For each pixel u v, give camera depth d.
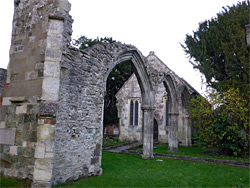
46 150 5.05
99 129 7.59
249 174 8.54
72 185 5.88
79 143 6.59
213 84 14.99
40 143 5.06
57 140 5.70
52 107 5.20
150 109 11.66
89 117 7.10
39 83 5.47
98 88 7.61
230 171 9.02
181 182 7.16
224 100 13.04
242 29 13.93
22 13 6.34
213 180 7.54
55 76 5.39
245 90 12.31
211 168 9.53
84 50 6.93
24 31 6.15
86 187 5.85
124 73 25.95
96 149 7.41
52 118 5.20
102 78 7.86
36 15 6.04
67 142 6.09
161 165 9.85
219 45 15.96
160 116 21.06
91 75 7.25
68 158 6.11
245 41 13.88
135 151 14.21
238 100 12.27
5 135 5.82
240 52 13.36
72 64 6.39
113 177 7.21
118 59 9.25
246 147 12.58
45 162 5.02
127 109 22.42
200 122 13.90
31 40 5.92
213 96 13.41
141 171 8.45
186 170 9.00
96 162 7.35
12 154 5.58
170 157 12.13
